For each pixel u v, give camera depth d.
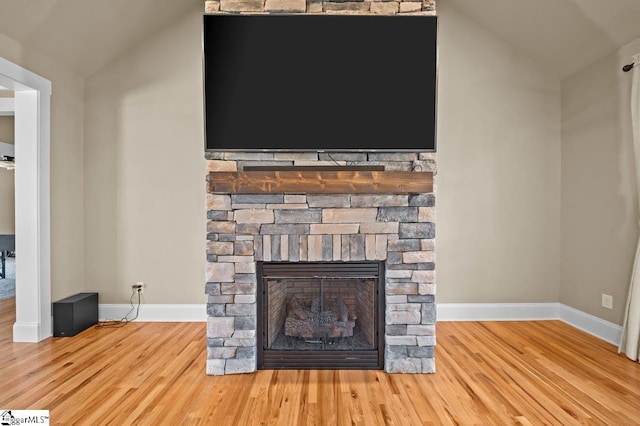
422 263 2.77
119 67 3.94
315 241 2.77
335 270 2.82
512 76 3.97
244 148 2.74
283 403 2.33
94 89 3.95
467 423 2.12
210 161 2.77
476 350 3.16
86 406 2.28
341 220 2.77
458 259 3.99
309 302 2.92
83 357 3.01
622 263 3.24
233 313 2.76
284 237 2.77
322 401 2.36
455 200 3.98
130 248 3.96
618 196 3.28
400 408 2.27
